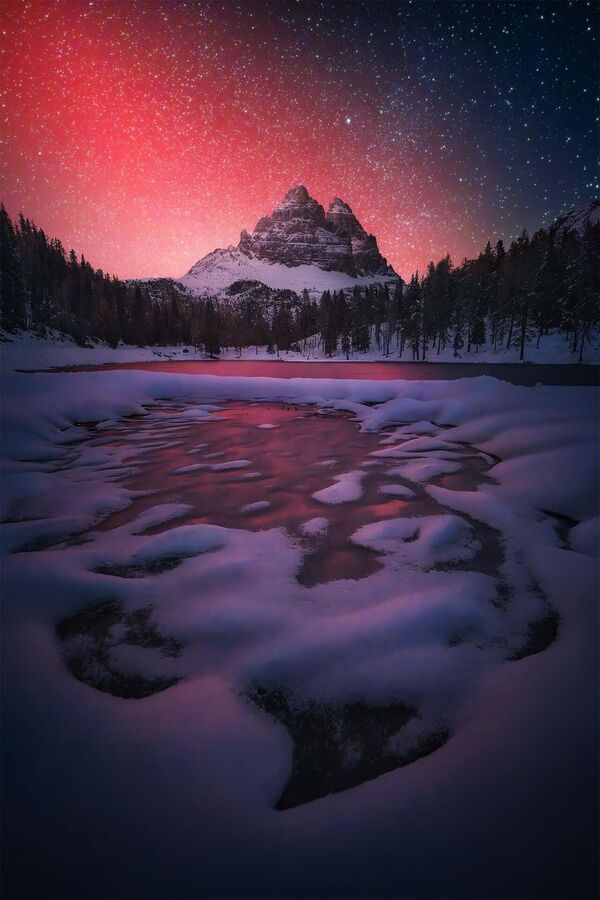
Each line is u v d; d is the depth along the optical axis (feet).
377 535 11.62
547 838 3.66
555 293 177.99
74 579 8.95
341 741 5.25
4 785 4.34
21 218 273.75
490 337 202.69
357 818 4.00
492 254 268.00
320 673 6.34
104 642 7.23
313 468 19.07
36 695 5.71
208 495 15.57
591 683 5.69
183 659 6.75
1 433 23.58
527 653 6.82
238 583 9.07
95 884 3.41
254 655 6.73
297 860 3.60
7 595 8.24
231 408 38.01
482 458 20.11
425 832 3.81
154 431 28.35
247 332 345.72
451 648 6.89
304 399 40.78
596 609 7.61
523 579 9.26
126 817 4.01
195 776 4.52
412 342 208.54
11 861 3.60
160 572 9.72
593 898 3.16
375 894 3.30
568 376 90.17
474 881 3.35
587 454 16.07
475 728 5.18
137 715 5.42
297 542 11.30
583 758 4.49
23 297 213.05
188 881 3.43
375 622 7.45
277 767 4.80
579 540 11.03
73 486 16.57
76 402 32.91
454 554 10.47
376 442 24.16
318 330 324.80
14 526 12.50
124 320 298.35
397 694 5.95
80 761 4.66
